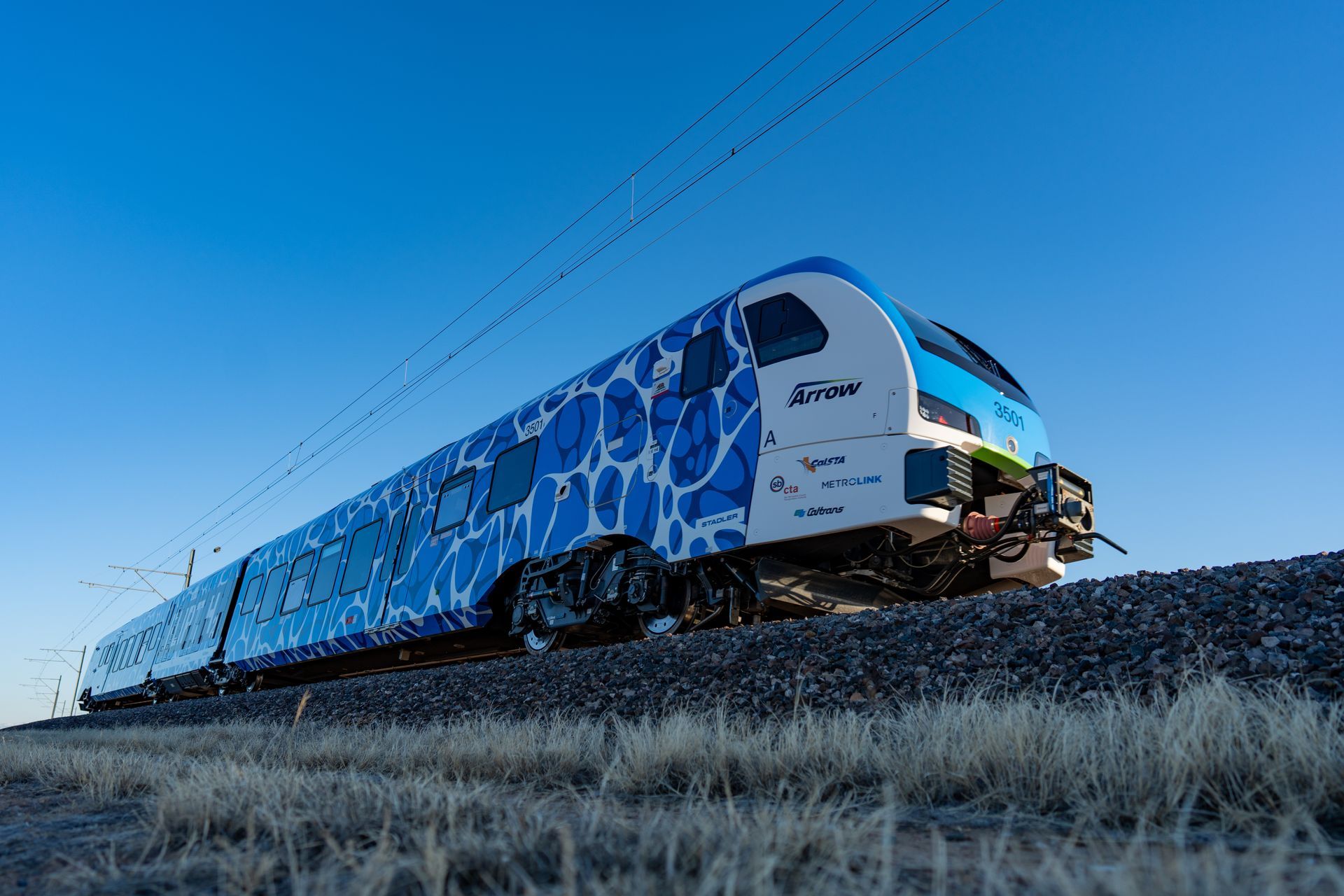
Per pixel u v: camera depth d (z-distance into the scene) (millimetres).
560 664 7977
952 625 5406
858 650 5562
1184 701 2965
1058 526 7504
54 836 3037
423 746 5742
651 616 9477
